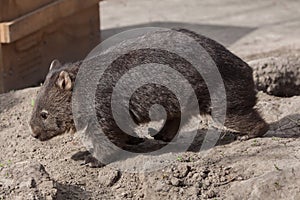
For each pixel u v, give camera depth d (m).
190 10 18.95
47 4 13.28
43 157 9.02
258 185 7.49
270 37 15.96
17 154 9.19
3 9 12.20
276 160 8.01
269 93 11.42
